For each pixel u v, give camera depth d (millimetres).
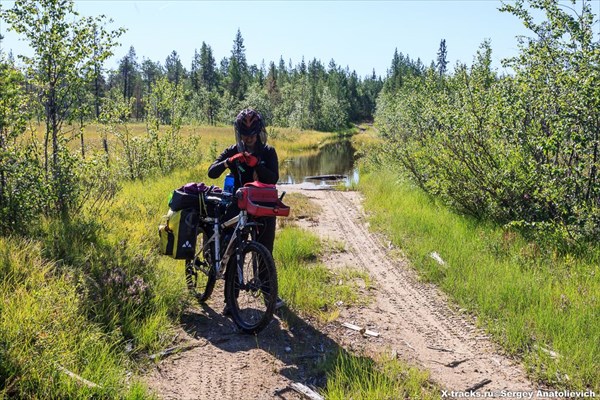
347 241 8922
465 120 9320
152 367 4043
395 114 17844
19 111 7168
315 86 108125
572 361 4070
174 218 5258
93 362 3723
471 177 9477
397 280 6684
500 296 5523
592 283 5797
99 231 6852
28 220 6688
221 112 88188
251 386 3818
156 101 19531
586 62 7160
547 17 7730
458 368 4227
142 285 5062
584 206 7098
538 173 7816
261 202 4590
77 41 7949
